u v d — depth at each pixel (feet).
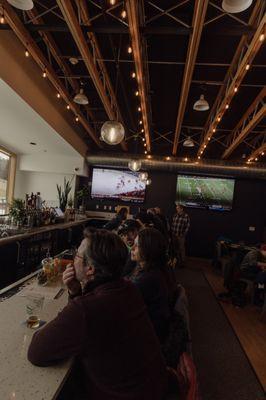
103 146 28.55
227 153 24.31
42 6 11.08
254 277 15.92
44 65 13.12
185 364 4.62
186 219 24.88
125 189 29.12
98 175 29.30
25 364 3.55
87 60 12.19
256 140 24.09
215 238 28.04
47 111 16.96
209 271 23.15
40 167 27.37
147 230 6.72
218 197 27.94
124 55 14.52
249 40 11.27
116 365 3.53
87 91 19.35
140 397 3.59
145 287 5.90
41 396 3.04
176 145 24.20
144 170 28.27
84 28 10.44
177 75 15.97
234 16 10.60
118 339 3.54
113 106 18.19
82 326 3.39
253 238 27.68
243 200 27.91
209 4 10.55
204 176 28.12
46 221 18.20
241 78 12.16
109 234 4.14
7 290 6.21
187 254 28.43
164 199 28.78
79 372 4.08
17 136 21.54
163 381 3.98
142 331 3.84
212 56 13.88
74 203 28.07
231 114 20.66
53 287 6.52
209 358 9.85
